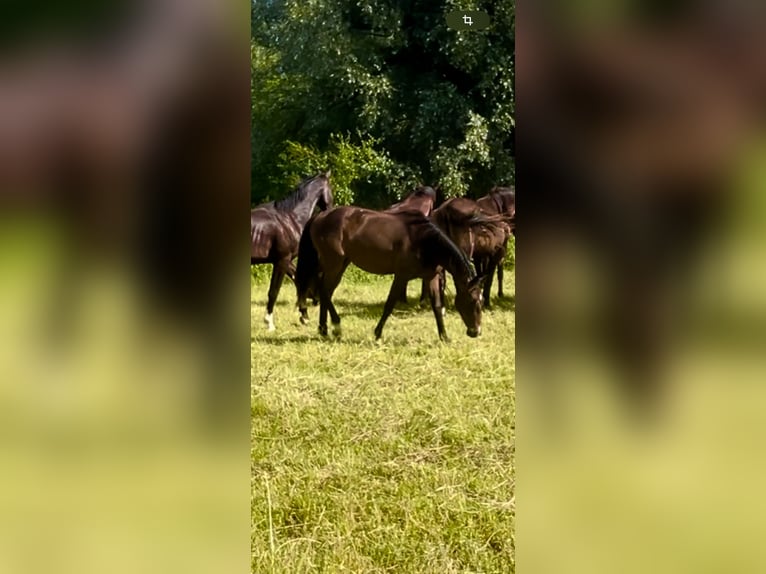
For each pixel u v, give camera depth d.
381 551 1.87
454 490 1.93
